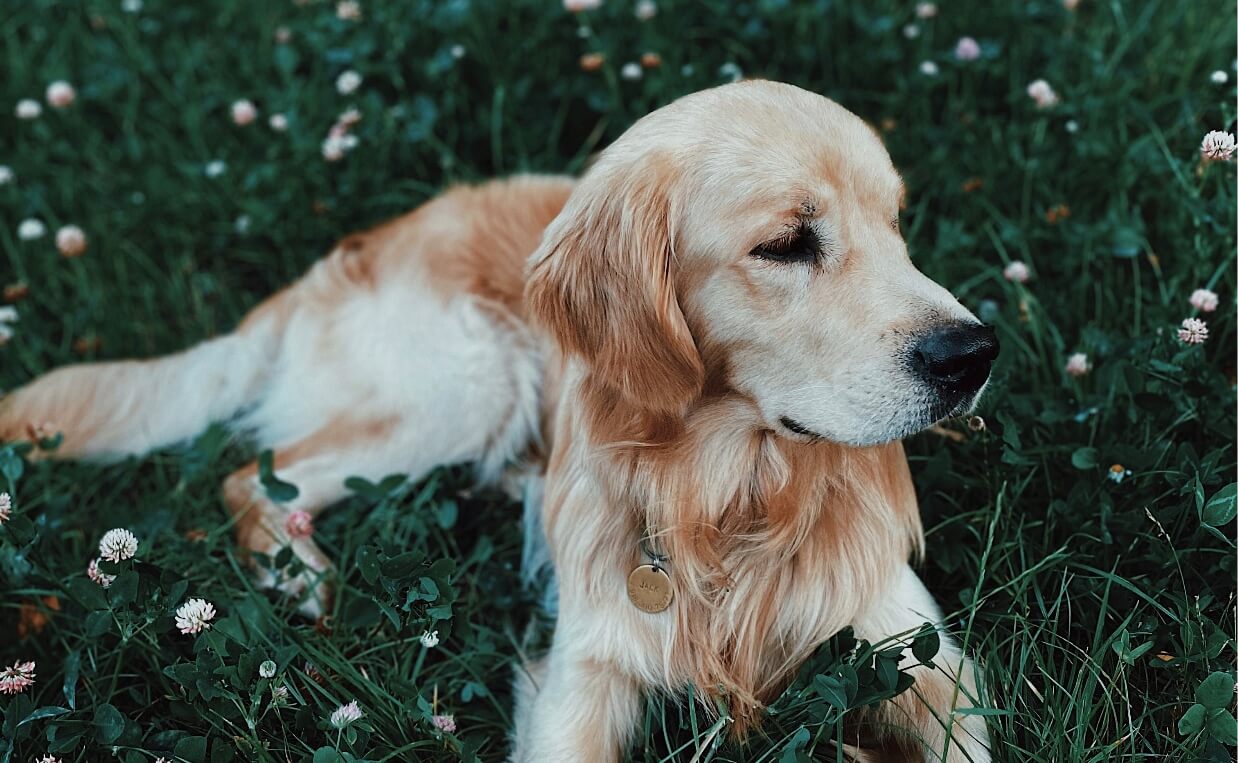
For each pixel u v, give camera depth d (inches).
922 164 49.1
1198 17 49.7
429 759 34.0
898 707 34.2
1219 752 29.4
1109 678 32.1
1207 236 40.3
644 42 52.6
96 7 62.7
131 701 35.5
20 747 33.1
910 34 52.1
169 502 43.6
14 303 50.8
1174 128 45.0
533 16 56.3
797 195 31.4
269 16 61.1
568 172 52.3
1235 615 32.4
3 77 60.4
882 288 31.3
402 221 49.0
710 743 34.4
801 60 52.9
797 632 35.2
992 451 37.2
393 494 42.4
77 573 37.4
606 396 34.6
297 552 41.8
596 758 34.4
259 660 32.6
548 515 37.4
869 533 34.8
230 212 54.1
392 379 45.4
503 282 45.2
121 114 57.9
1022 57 51.0
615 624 35.4
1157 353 37.0
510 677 38.9
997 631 34.7
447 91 53.6
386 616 36.0
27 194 53.6
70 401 46.4
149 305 51.6
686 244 32.7
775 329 32.0
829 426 31.7
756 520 34.9
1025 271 41.7
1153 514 34.3
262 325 49.0
